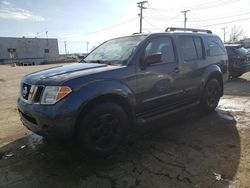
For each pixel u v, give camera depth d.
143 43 4.37
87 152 3.64
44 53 63.06
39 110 3.46
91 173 3.47
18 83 12.89
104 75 3.77
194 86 5.39
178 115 5.88
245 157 3.75
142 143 4.38
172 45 4.93
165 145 4.28
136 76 4.12
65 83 3.44
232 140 4.39
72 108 3.35
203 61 5.62
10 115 6.51
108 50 4.84
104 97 3.76
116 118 3.87
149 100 4.39
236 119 5.53
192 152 3.97
